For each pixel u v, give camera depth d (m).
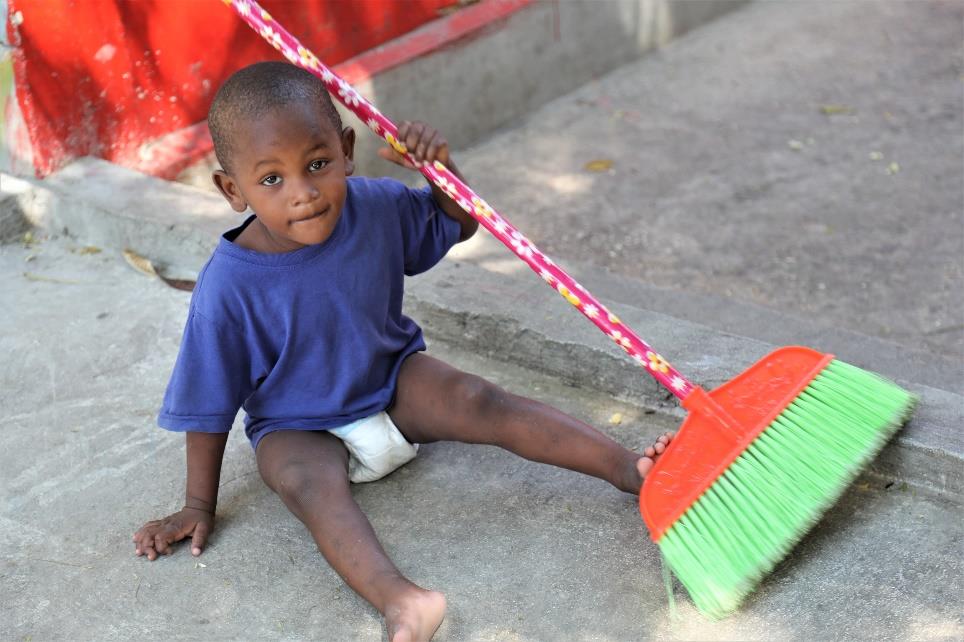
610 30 6.20
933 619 2.20
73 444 2.85
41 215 3.89
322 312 2.41
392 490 2.65
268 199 2.21
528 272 4.02
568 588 2.33
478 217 2.40
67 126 3.95
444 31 5.24
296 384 2.50
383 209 2.49
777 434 2.37
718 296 3.92
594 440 2.44
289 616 2.30
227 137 2.20
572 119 5.72
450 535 2.49
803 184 4.89
